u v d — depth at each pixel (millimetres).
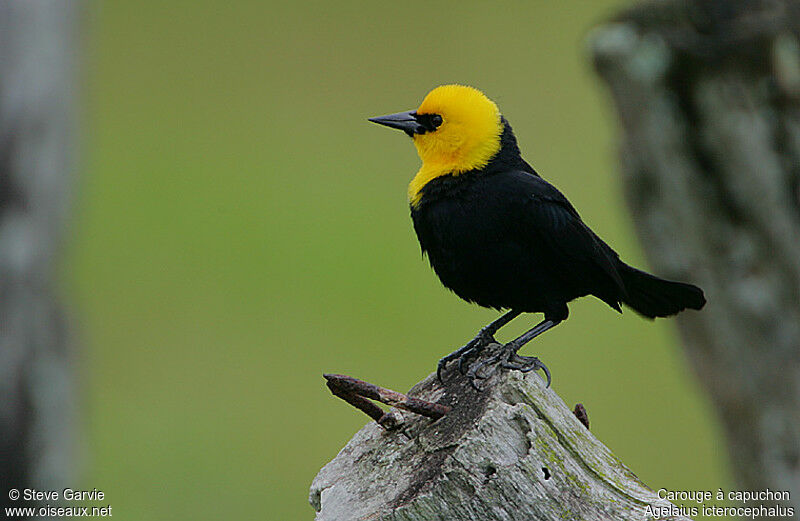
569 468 6734
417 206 9789
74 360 10633
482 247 9406
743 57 9508
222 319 18969
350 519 6793
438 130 9789
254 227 21438
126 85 24859
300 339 18625
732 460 10570
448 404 7285
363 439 7500
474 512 6637
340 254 20750
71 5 10367
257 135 23609
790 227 9633
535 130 21750
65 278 10539
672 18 9852
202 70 25188
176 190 22328
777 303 9797
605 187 20328
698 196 9828
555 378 17516
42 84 10102
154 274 19938
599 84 10266
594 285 9547
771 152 9555
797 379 9891
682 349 10562
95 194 21734
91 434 15219
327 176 22766
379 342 18578
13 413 10109
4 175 9969
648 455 16328
